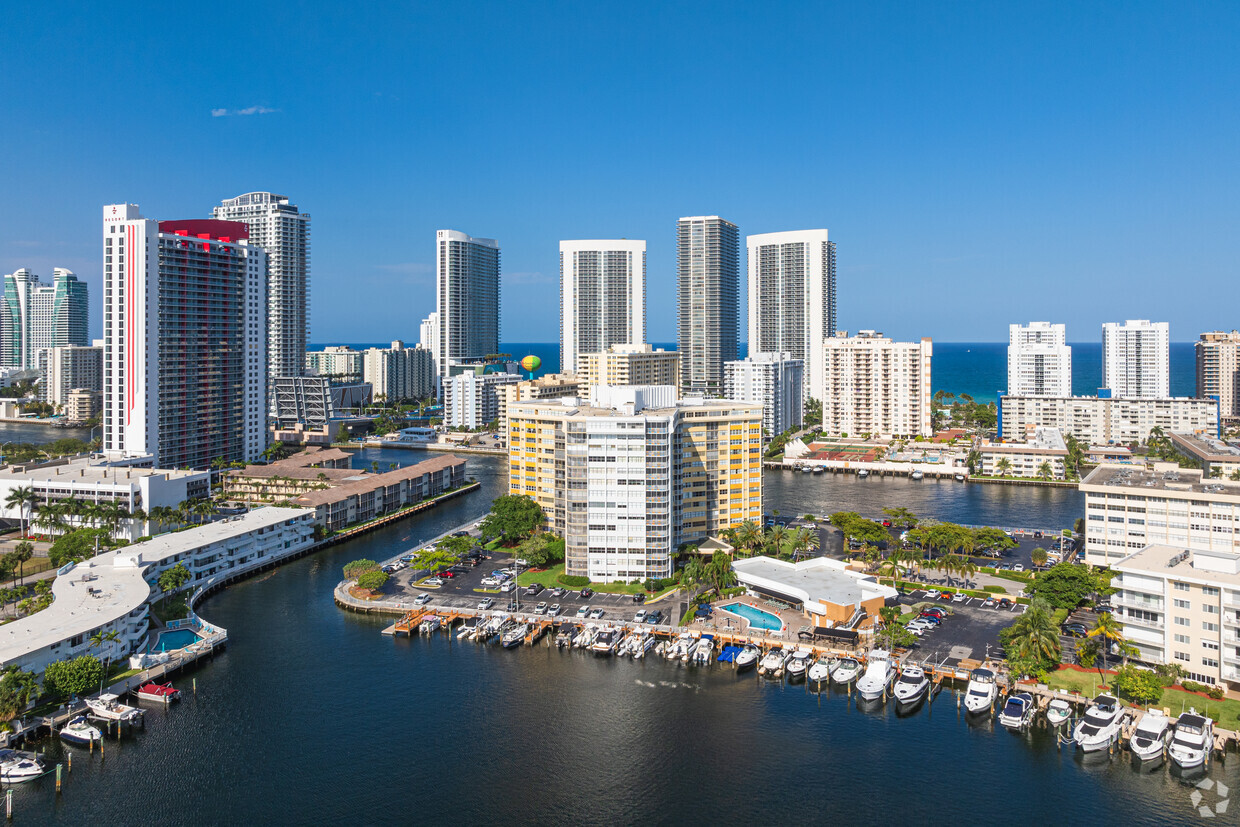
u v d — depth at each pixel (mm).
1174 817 142375
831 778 155125
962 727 172000
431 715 178125
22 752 158625
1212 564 183750
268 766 159000
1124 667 176625
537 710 180500
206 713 178500
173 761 160250
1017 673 182875
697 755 163000
